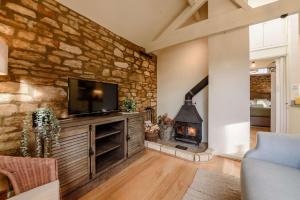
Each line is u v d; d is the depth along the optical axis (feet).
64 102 7.23
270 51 11.53
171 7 10.56
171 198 5.63
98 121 6.57
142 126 9.72
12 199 2.31
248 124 8.79
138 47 12.37
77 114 6.95
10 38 5.55
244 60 8.79
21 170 3.37
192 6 10.25
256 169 4.25
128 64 11.40
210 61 9.69
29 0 6.04
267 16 7.47
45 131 4.64
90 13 8.22
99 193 5.96
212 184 6.46
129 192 6.00
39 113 4.65
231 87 9.15
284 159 4.80
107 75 9.67
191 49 12.95
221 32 9.18
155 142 11.28
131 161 8.64
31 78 6.09
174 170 7.74
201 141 11.76
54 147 4.97
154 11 10.19
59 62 7.06
